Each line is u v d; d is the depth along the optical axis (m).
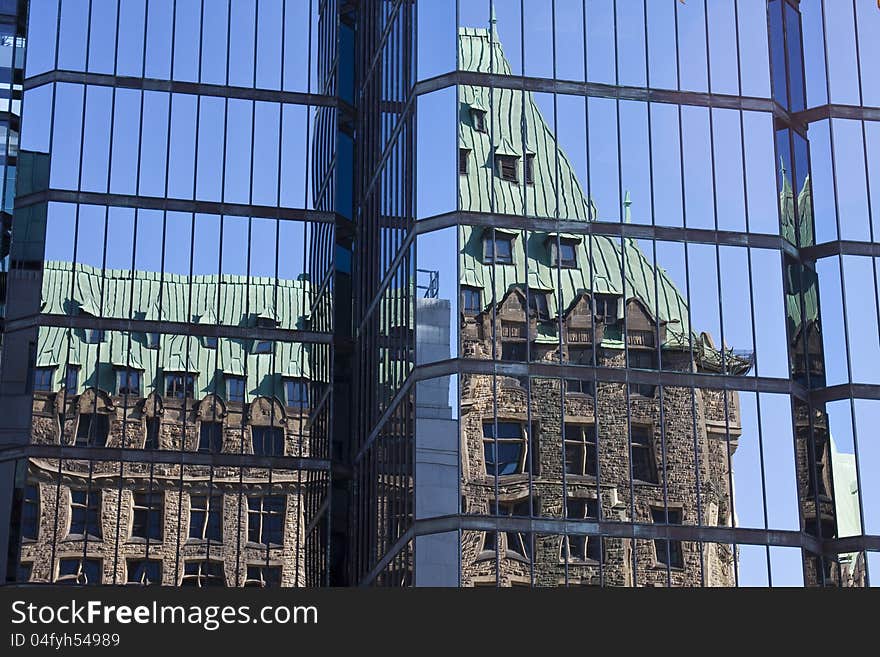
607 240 115.19
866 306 120.12
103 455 122.81
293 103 133.50
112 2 133.00
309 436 125.94
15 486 121.31
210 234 129.38
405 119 118.44
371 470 118.94
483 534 107.44
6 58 137.75
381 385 118.38
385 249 120.88
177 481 123.00
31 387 123.94
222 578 121.19
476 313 111.81
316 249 130.62
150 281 127.50
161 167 130.12
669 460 111.31
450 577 106.69
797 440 114.69
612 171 116.94
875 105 125.06
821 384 118.12
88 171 129.12
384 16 127.50
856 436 116.50
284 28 135.25
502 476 108.88
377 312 121.31
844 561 113.44
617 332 113.31
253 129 132.25
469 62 117.19
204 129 131.38
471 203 113.94
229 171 131.00
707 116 119.62
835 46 126.19
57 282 126.56
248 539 122.50
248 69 133.50
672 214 117.06
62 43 131.50
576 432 110.44
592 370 112.00
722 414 113.38
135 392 124.69
